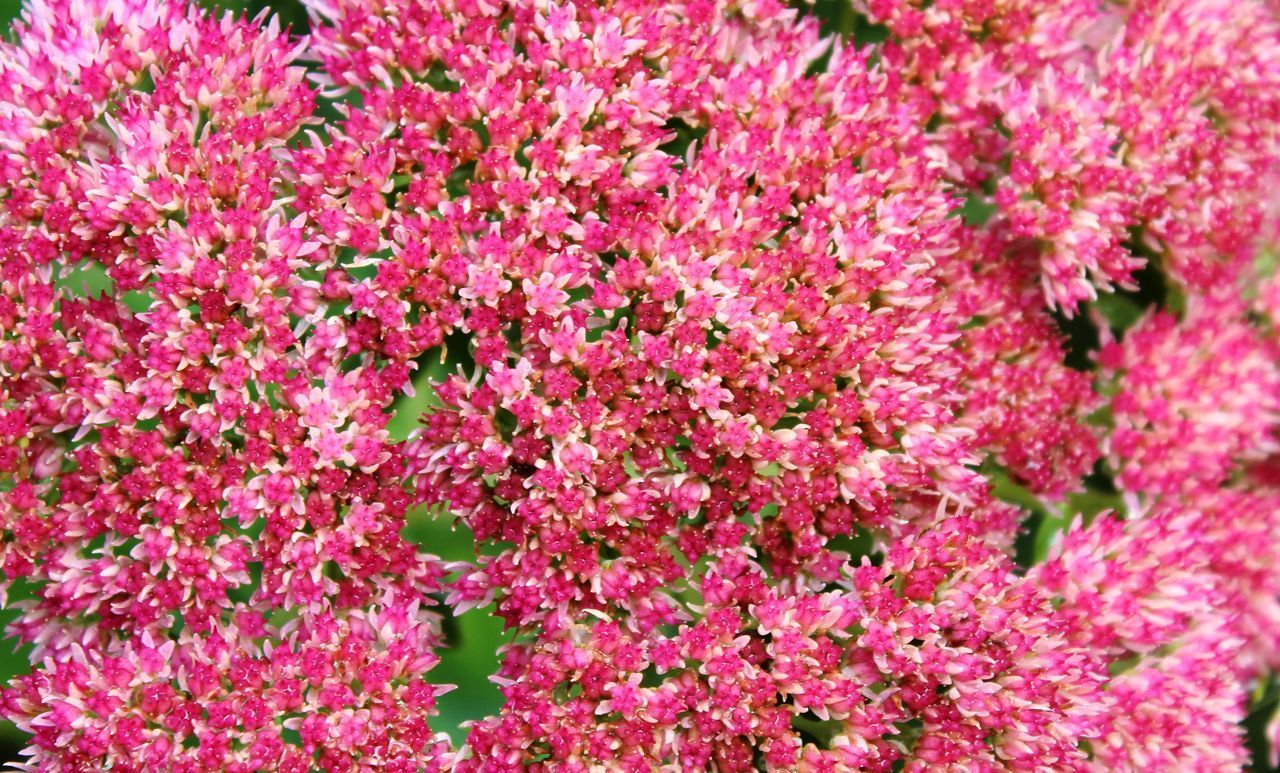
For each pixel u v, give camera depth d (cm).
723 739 37
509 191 37
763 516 38
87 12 39
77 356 37
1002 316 42
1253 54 44
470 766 37
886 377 38
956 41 42
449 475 37
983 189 43
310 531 37
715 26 40
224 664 37
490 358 37
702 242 37
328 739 36
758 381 37
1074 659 38
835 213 39
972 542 38
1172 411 43
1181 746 40
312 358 37
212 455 37
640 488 37
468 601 38
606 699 37
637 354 37
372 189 37
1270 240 44
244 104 38
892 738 38
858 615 37
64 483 37
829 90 40
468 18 38
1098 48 44
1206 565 42
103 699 36
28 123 37
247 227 37
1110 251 42
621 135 38
